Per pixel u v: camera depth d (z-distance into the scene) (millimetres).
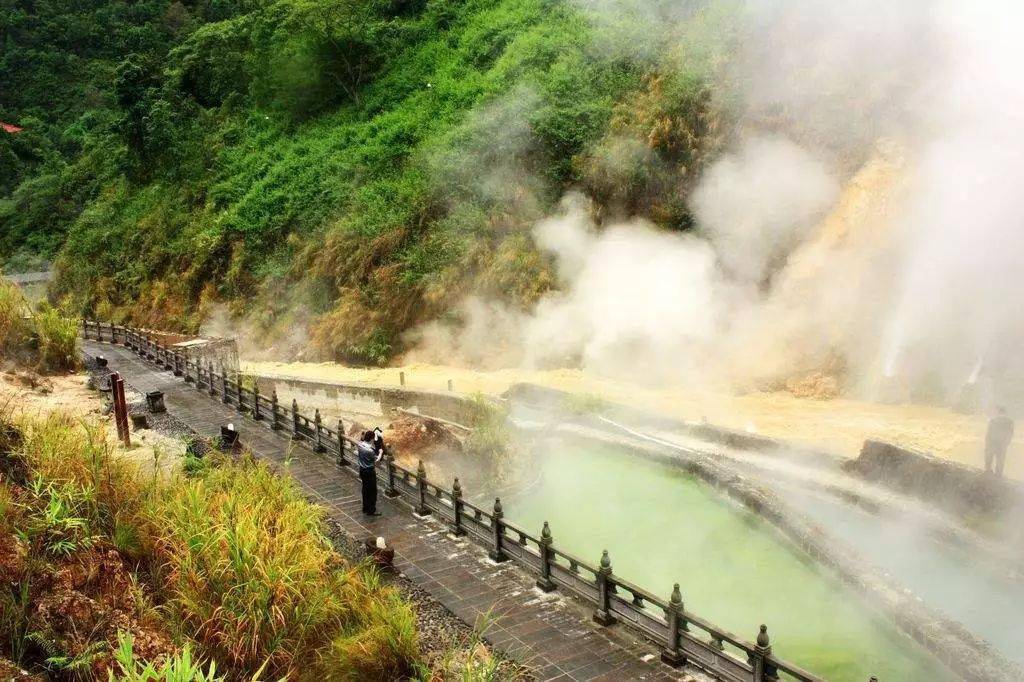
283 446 16422
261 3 59688
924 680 9352
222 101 57344
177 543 7902
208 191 49094
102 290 49312
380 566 10438
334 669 7301
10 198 64688
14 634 5727
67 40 80375
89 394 18531
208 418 18656
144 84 59281
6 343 18969
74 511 7438
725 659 7691
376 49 48375
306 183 43156
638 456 17859
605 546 13727
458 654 8281
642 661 8227
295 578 8117
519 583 10188
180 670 5363
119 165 58844
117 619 6547
